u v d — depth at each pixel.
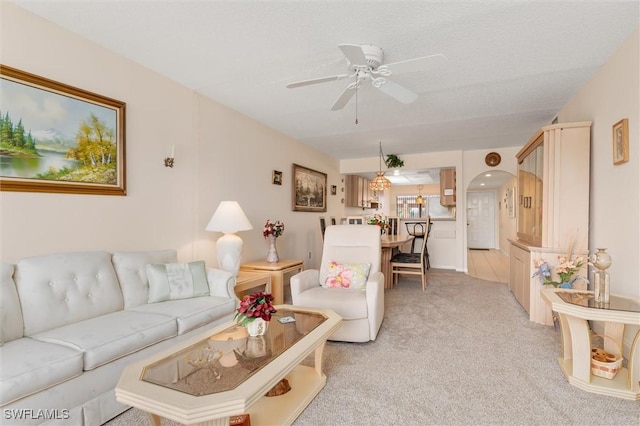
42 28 2.09
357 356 2.45
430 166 6.31
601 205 2.78
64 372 1.47
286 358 1.52
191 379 1.33
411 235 6.43
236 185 3.87
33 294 1.81
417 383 2.04
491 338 2.80
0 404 1.27
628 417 1.69
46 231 2.10
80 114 2.29
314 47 2.41
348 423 1.64
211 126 3.49
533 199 3.62
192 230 3.24
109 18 2.09
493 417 1.69
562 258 2.91
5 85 1.92
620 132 2.40
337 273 3.05
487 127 4.52
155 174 2.86
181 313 2.17
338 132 4.82
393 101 3.50
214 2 1.91
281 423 1.58
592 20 2.08
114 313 2.12
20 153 1.98
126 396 1.23
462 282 5.21
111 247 2.49
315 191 5.94
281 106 3.70
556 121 3.98
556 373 2.17
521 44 2.37
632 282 2.28
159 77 2.89
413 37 2.26
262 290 3.92
